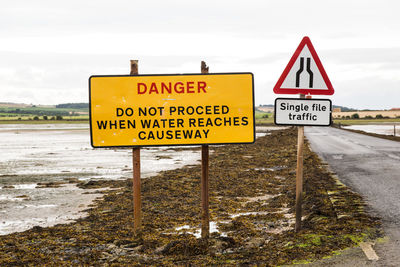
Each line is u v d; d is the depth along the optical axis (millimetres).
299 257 5156
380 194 9422
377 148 25078
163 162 24797
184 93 6410
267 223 7957
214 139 6457
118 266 5535
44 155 30953
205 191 6555
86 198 12734
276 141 39000
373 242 5551
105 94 6375
